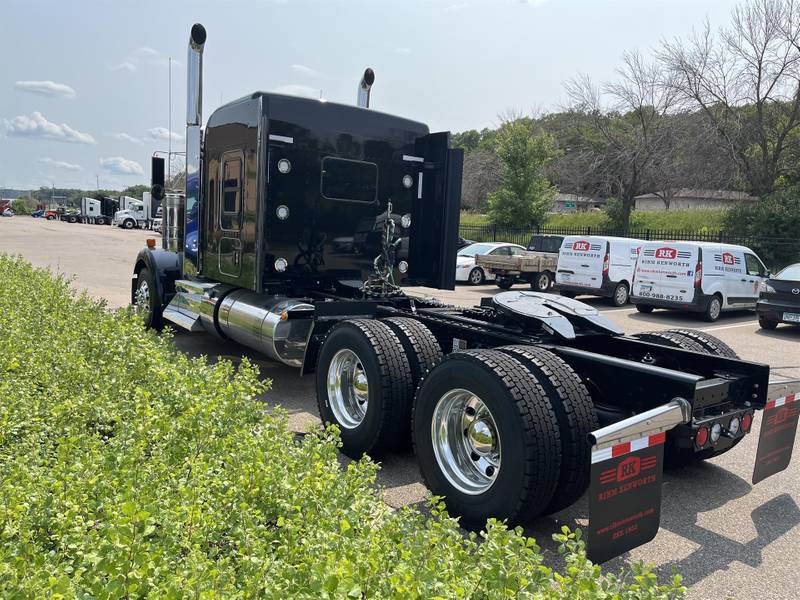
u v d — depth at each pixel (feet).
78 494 9.20
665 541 13.29
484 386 12.80
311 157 22.94
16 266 37.37
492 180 167.02
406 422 16.42
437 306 22.02
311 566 7.34
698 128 118.11
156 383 15.03
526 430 12.07
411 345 16.71
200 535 8.25
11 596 6.61
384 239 23.20
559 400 12.52
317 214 23.29
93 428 13.25
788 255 84.53
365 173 24.17
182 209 30.91
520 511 12.24
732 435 13.48
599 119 132.36
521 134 125.90
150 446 11.90
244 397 13.57
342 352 17.61
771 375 15.38
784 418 14.83
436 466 13.98
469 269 69.82
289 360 21.66
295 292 23.24
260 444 11.31
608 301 61.05
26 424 12.12
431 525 9.05
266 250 22.50
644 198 178.60
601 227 119.96
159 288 31.53
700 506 15.08
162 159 32.42
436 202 25.05
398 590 6.69
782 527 14.03
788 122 106.11
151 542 8.04
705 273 48.47
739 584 11.64
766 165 107.14
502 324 18.01
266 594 6.97
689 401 12.41
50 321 20.90
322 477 9.95
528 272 64.90
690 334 18.03
